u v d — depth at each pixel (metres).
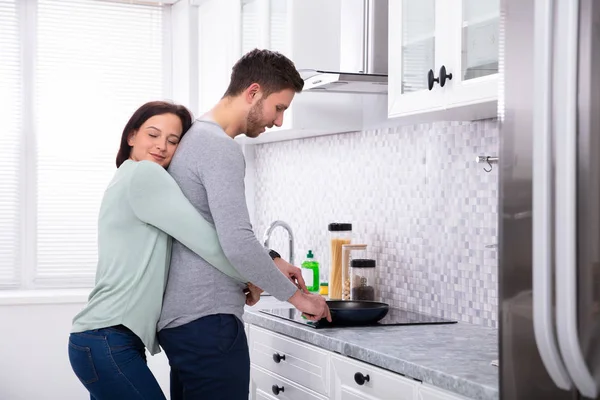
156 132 2.33
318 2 3.16
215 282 2.22
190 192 2.22
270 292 2.27
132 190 2.20
